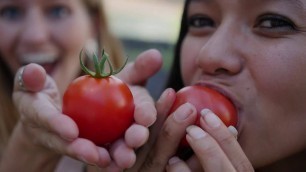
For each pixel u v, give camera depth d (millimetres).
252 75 308
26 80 314
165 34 1425
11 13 675
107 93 263
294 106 302
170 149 298
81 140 258
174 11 1847
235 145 282
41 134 312
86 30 738
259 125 309
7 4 663
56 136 282
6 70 701
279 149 312
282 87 299
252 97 308
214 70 318
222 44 313
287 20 301
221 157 275
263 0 305
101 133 263
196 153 281
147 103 270
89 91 263
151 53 352
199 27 357
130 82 364
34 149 378
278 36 304
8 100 638
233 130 287
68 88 273
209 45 317
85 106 261
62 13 691
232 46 312
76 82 271
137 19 1640
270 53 302
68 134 256
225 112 299
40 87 320
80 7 720
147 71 355
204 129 285
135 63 357
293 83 298
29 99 318
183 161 306
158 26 1554
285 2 300
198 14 354
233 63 308
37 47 671
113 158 266
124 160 257
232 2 316
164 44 1241
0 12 676
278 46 301
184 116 285
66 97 270
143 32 1429
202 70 329
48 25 680
